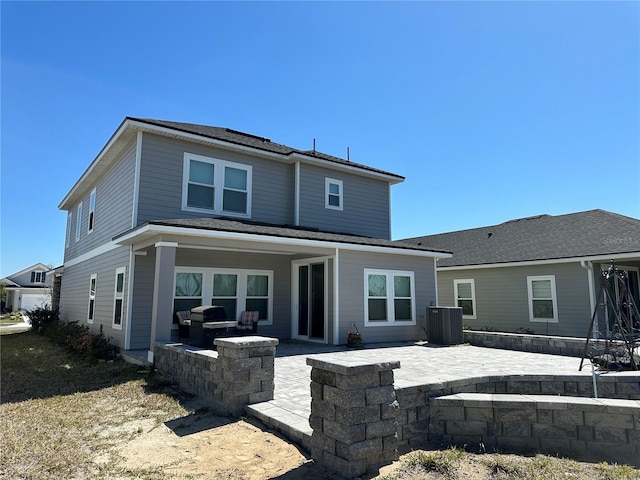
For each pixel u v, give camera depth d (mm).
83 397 6039
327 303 11250
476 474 3773
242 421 4684
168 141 10758
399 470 3584
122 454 3855
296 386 5938
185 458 3738
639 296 14430
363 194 14891
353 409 3365
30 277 46875
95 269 13445
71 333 12609
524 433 4734
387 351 9688
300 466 3531
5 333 19109
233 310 11836
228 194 11750
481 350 9938
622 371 6781
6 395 6250
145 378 7129
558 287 13805
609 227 14453
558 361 7918
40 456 3805
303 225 13086
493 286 15828
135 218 9969
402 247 12078
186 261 11172
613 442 4551
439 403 4977
